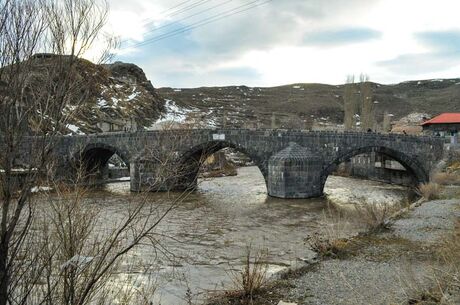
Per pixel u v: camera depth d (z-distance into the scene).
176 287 12.98
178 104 129.38
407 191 45.50
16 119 4.89
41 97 5.03
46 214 6.34
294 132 43.06
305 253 18.45
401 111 172.12
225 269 15.77
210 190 47.09
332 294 10.84
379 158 58.44
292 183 40.66
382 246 16.23
